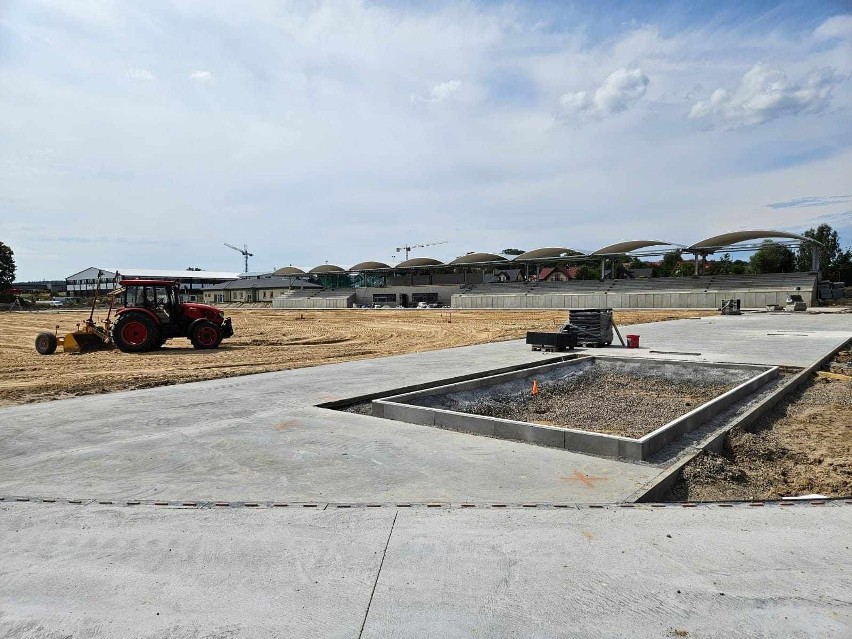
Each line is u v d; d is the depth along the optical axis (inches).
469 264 2427.4
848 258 2805.1
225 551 133.4
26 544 138.3
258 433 245.1
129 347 667.4
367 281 2933.1
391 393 344.5
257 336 960.3
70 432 248.4
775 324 933.8
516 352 569.6
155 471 194.4
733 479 198.8
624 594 113.0
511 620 104.7
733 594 112.8
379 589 115.9
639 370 455.8
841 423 283.9
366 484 179.5
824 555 129.1
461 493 170.7
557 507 158.7
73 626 104.7
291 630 102.4
